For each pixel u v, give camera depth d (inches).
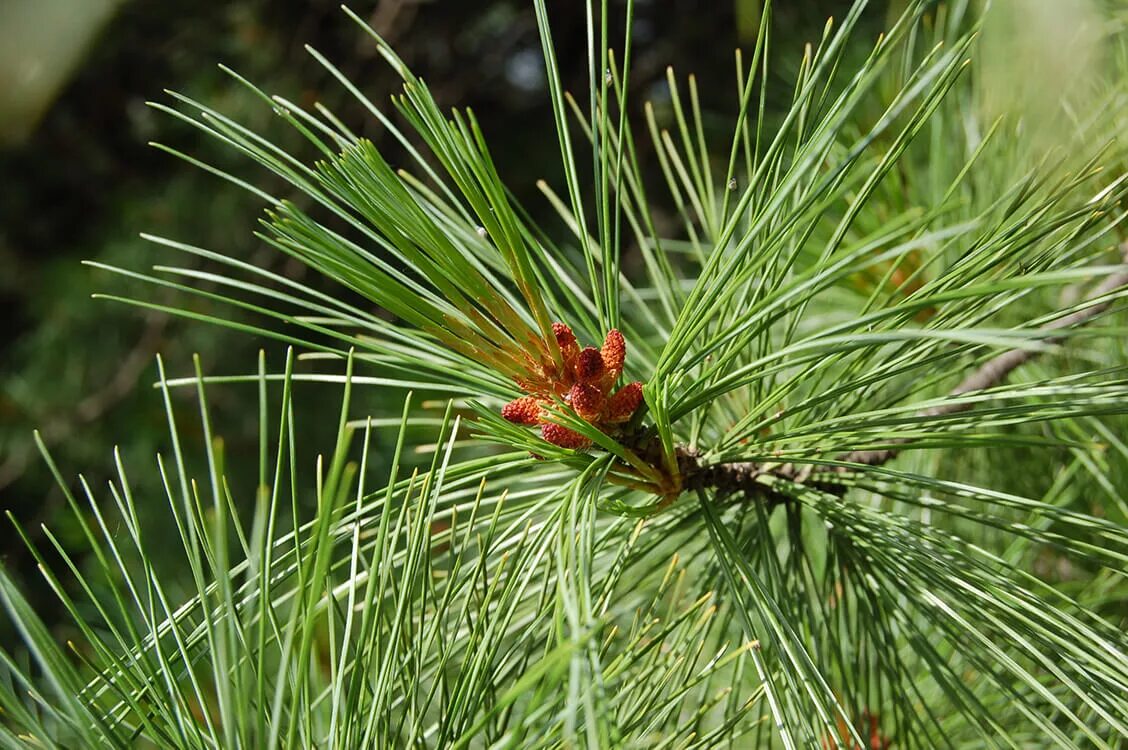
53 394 71.4
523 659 24.0
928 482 24.5
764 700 26.8
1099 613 29.4
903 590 25.5
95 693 22.9
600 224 24.4
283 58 78.9
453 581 23.5
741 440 25.1
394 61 23.2
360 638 22.5
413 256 23.4
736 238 29.8
